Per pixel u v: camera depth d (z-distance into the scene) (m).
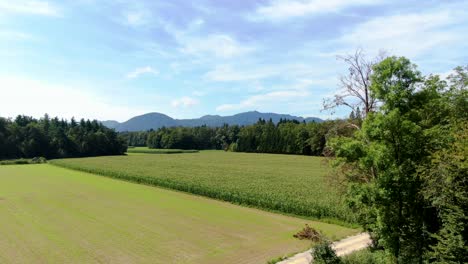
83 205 35.19
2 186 49.50
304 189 41.44
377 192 13.58
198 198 39.97
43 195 41.59
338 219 27.81
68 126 166.25
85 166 81.19
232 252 20.16
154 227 26.12
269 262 18.34
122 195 42.03
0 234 23.66
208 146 196.00
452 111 15.07
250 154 139.50
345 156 14.87
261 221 28.14
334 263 15.52
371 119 14.56
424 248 13.85
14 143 118.81
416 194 13.54
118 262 18.39
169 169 73.31
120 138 157.62
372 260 15.89
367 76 20.92
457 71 16.22
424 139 13.45
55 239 22.58
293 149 136.75
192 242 22.20
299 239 22.77
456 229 11.69
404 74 13.70
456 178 11.92
